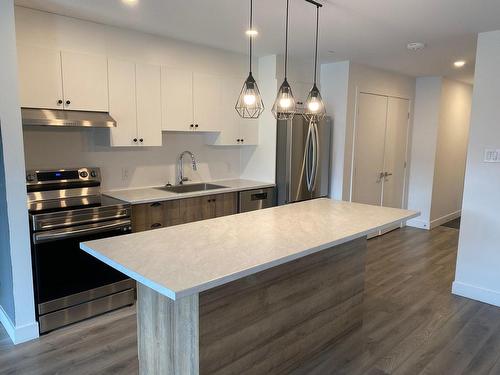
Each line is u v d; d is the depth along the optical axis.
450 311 3.23
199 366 1.85
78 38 3.16
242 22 3.20
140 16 3.08
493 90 3.21
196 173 4.51
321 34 3.50
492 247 3.33
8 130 2.51
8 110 2.50
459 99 6.26
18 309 2.67
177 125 3.85
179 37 3.71
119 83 3.39
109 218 3.04
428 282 3.87
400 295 3.55
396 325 2.99
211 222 2.57
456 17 2.94
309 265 2.44
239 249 1.97
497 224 3.29
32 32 2.92
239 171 5.00
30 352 2.57
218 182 4.65
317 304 2.54
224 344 1.96
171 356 1.98
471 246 3.45
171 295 1.45
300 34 3.51
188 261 1.78
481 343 2.74
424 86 5.86
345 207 3.12
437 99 5.74
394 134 5.70
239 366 2.06
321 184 4.90
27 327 2.71
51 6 2.85
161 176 4.19
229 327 1.98
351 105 4.87
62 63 3.04
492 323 3.04
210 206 3.91
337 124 4.93
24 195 2.61
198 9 2.88
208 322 1.86
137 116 3.54
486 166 3.30
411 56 4.39
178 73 3.80
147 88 3.58
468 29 3.24
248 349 2.10
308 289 2.46
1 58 2.44
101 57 3.26
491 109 3.23
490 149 3.26
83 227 2.89
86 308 3.01
